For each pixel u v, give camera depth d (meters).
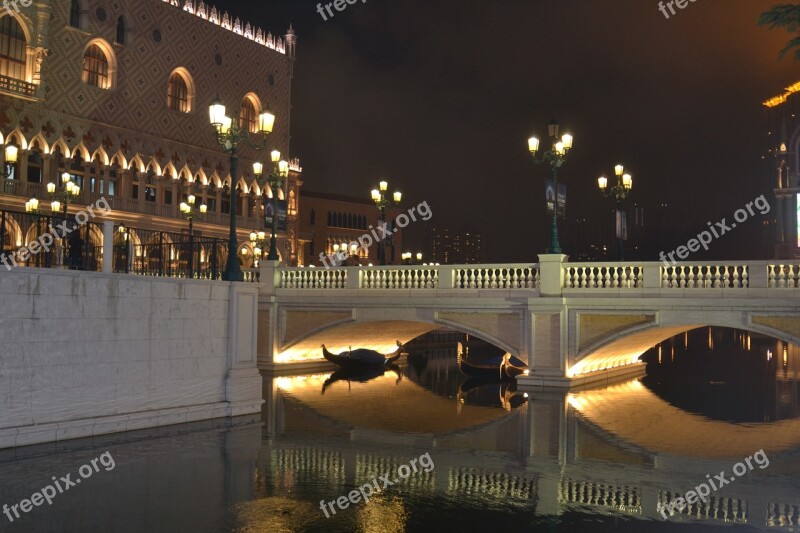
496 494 10.97
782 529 9.41
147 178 50.16
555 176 25.09
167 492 10.81
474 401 21.59
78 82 45.03
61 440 14.02
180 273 22.42
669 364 35.88
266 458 13.16
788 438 15.62
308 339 29.41
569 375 24.23
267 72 59.31
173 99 52.00
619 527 9.47
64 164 44.56
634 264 23.42
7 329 13.29
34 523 9.38
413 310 26.86
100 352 14.77
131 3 48.34
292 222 63.12
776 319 21.28
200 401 17.02
